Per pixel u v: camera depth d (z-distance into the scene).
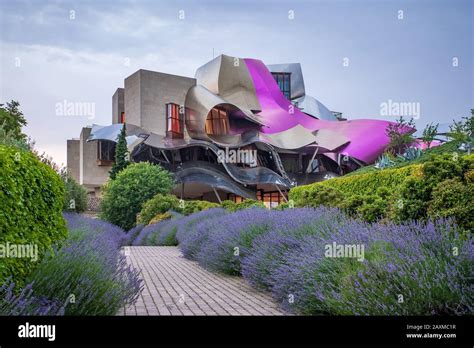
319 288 4.83
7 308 3.20
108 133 59.28
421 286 4.00
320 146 62.75
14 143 11.56
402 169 13.05
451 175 7.08
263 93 73.75
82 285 4.11
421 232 4.89
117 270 5.25
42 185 4.98
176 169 55.91
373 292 4.19
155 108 62.75
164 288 7.47
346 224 6.30
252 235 8.73
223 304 5.97
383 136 65.81
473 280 4.09
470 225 6.21
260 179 57.09
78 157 74.44
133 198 33.09
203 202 27.95
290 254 6.16
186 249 12.78
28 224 4.40
